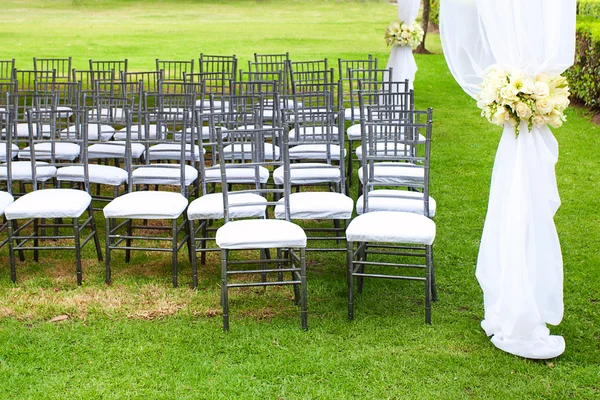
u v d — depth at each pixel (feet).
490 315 12.85
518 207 12.19
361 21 79.56
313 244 18.24
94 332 13.05
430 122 14.42
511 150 12.43
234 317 13.73
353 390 11.22
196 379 11.46
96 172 17.54
